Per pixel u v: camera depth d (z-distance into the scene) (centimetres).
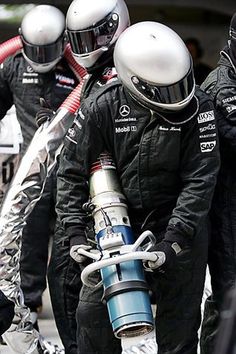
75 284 784
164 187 667
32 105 869
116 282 629
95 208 664
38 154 739
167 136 650
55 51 844
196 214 652
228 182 713
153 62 633
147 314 625
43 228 863
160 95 634
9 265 750
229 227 715
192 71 643
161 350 696
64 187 678
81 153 670
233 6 1938
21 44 861
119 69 645
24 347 779
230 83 700
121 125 659
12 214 745
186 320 683
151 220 677
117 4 725
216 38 2297
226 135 696
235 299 429
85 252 650
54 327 1080
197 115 654
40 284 879
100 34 718
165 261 638
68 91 868
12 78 876
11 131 911
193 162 657
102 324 680
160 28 652
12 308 757
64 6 1917
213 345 734
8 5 1967
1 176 911
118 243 640
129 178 668
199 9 2178
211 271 727
